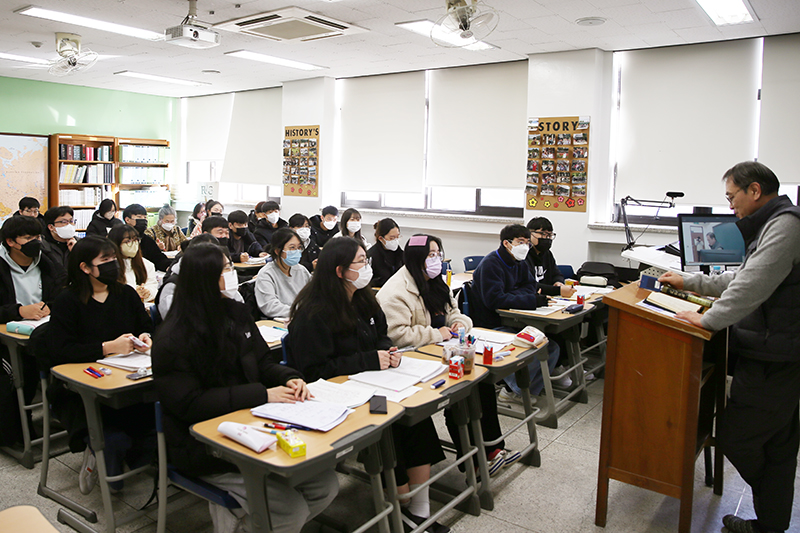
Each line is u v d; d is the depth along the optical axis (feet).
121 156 29.14
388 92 23.53
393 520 6.72
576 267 18.81
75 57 18.11
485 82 21.03
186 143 32.40
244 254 18.26
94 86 28.60
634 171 18.62
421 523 7.41
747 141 16.72
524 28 15.97
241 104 29.22
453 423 8.87
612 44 17.42
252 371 6.73
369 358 7.30
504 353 8.29
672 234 17.04
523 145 20.39
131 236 11.30
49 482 8.66
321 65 22.04
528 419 9.27
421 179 22.91
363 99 24.35
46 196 27.30
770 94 16.06
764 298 6.36
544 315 11.03
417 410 6.18
